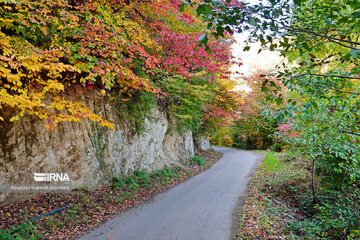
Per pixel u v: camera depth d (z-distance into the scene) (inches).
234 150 1010.1
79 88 306.7
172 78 383.6
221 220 231.9
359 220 228.1
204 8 71.9
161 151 476.1
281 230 219.3
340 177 282.2
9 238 160.1
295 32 90.1
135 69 321.1
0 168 216.7
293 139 253.0
